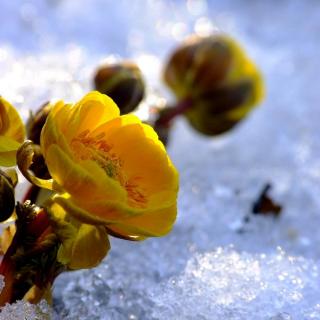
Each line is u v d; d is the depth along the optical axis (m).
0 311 0.43
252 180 0.58
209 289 0.46
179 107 0.57
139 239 0.42
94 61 0.70
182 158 0.61
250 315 0.46
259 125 0.68
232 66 0.56
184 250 0.50
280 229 0.53
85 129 0.42
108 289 0.47
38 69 0.60
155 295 0.47
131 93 0.51
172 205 0.42
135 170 0.42
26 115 0.51
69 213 0.41
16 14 0.81
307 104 0.73
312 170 0.61
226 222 0.52
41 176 0.43
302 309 0.46
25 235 0.43
